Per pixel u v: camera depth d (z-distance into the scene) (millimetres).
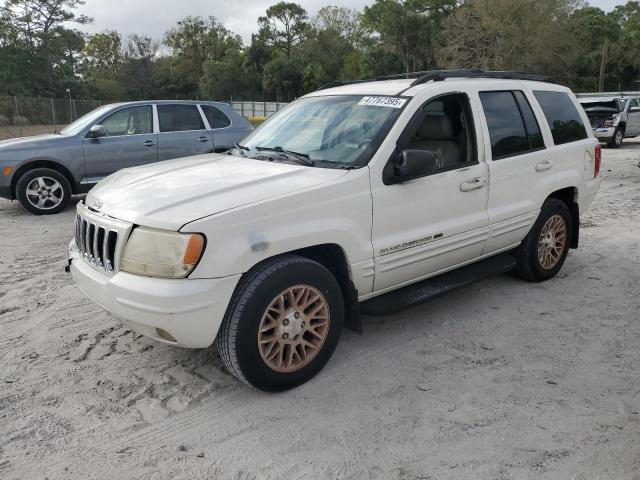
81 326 4691
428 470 2898
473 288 5461
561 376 3826
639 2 86062
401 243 4039
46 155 8867
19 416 3406
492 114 4781
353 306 3908
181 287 3152
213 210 3281
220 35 88812
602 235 7406
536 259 5375
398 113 4109
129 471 2922
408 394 3615
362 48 72688
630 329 4559
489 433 3199
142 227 3295
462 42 53000
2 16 60406
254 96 79125
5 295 5414
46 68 62844
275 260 3484
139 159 9516
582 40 65875
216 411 3453
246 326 3324
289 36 82625
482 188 4598
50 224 8406
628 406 3453
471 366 3975
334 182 3688
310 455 3031
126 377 3863
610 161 15484
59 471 2920
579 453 3020
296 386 3691
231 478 2867
